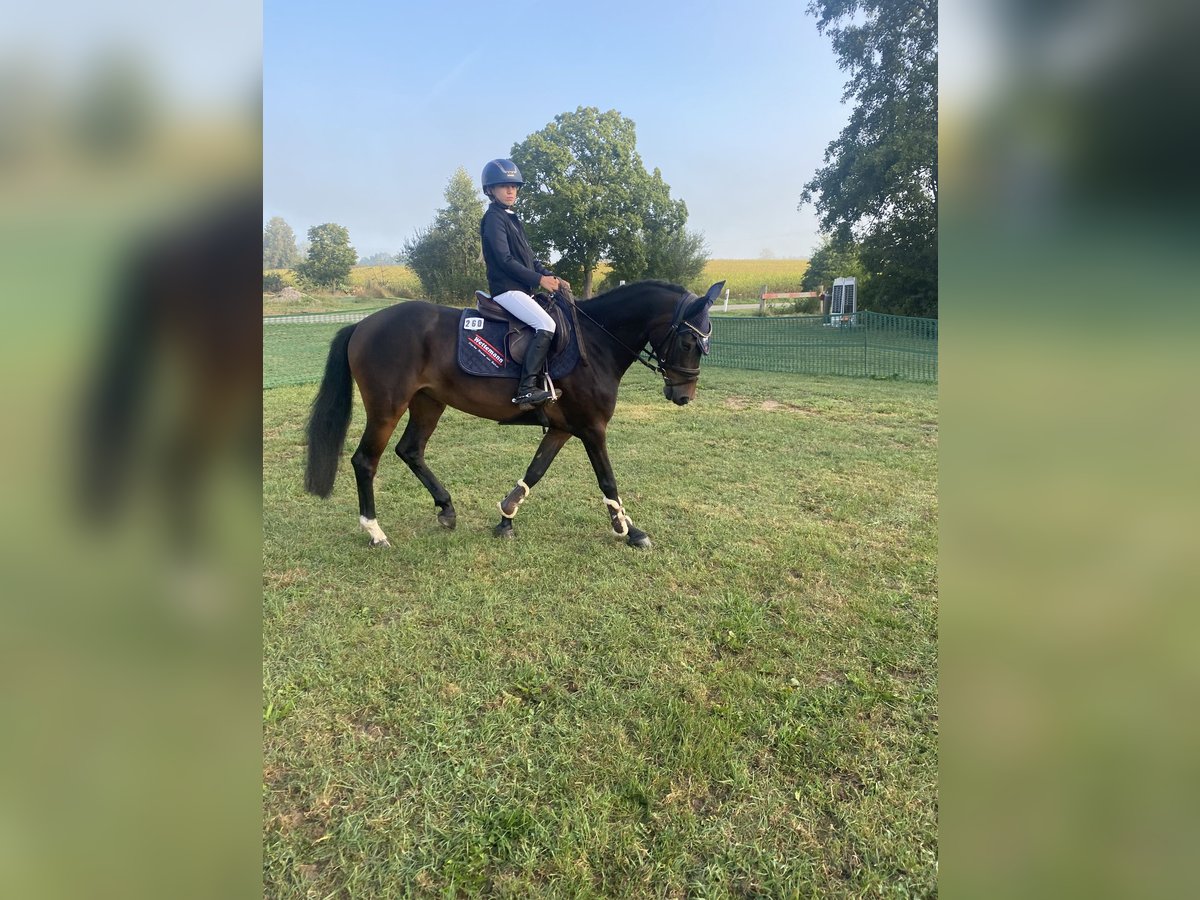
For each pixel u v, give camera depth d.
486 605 3.04
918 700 2.33
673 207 41.88
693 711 2.27
